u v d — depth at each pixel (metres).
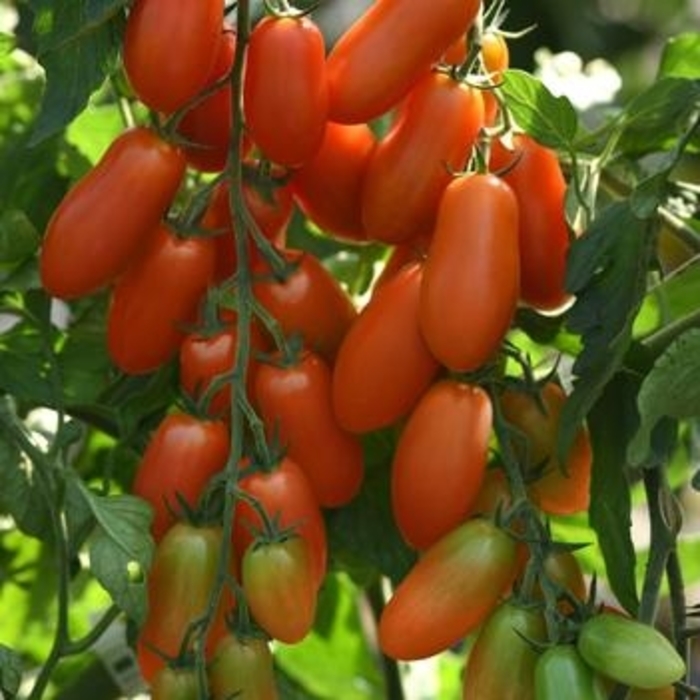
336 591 0.97
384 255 0.83
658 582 0.71
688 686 0.70
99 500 0.71
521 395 0.73
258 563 0.68
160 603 0.70
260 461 0.70
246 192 0.73
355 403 0.70
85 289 0.71
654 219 0.72
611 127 0.77
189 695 0.69
